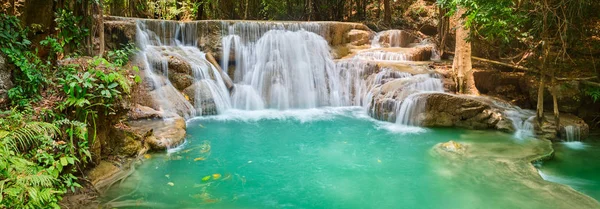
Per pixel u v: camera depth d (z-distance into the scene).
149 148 6.70
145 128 7.30
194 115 9.67
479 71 10.84
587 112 9.23
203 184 5.59
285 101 11.17
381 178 5.92
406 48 13.67
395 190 5.48
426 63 12.05
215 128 8.72
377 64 11.16
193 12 16.73
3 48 4.62
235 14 19.36
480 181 5.66
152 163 6.27
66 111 4.86
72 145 4.57
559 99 9.24
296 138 8.08
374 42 14.28
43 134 4.16
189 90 9.89
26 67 4.65
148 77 9.20
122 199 4.94
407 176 5.98
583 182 5.96
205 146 7.31
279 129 8.77
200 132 8.34
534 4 8.64
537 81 9.73
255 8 19.72
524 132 8.16
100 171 5.39
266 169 6.27
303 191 5.45
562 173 6.31
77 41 6.45
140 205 4.82
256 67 11.67
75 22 6.26
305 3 18.67
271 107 11.11
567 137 8.01
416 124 8.95
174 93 9.48
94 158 5.36
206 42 11.65
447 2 8.71
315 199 5.20
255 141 7.80
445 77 10.66
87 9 6.82
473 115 8.64
